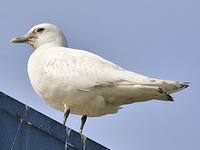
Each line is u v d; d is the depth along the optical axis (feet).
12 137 24.38
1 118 24.27
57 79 34.30
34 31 39.42
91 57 35.06
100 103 34.19
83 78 34.04
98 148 27.76
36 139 25.12
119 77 33.76
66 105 34.83
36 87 35.32
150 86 32.89
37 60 35.60
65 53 35.42
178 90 33.12
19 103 24.95
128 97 34.09
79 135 26.99
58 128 26.16
